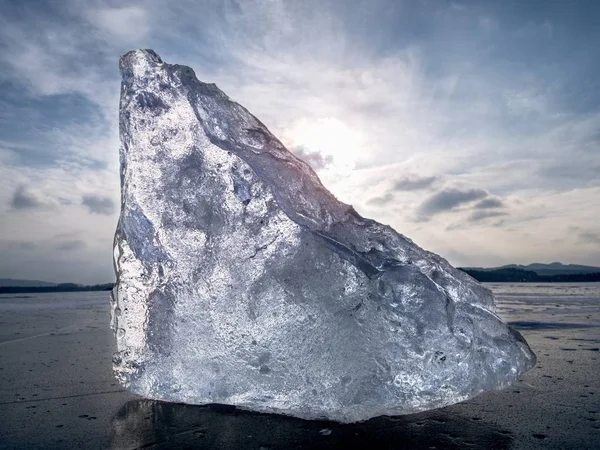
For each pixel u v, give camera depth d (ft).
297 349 5.79
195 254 6.31
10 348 11.84
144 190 6.56
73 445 4.75
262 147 6.64
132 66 6.83
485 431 4.99
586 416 5.49
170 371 6.33
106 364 9.43
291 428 5.24
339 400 5.53
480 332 5.95
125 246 6.68
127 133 6.81
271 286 5.95
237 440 4.83
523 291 49.44
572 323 15.53
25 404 6.41
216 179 6.30
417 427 5.19
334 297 5.77
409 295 5.69
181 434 5.05
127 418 5.70
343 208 6.61
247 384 5.96
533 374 7.75
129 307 6.64
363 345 5.63
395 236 6.47
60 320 21.17
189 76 6.75
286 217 6.03
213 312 6.13
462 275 6.64
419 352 5.61
